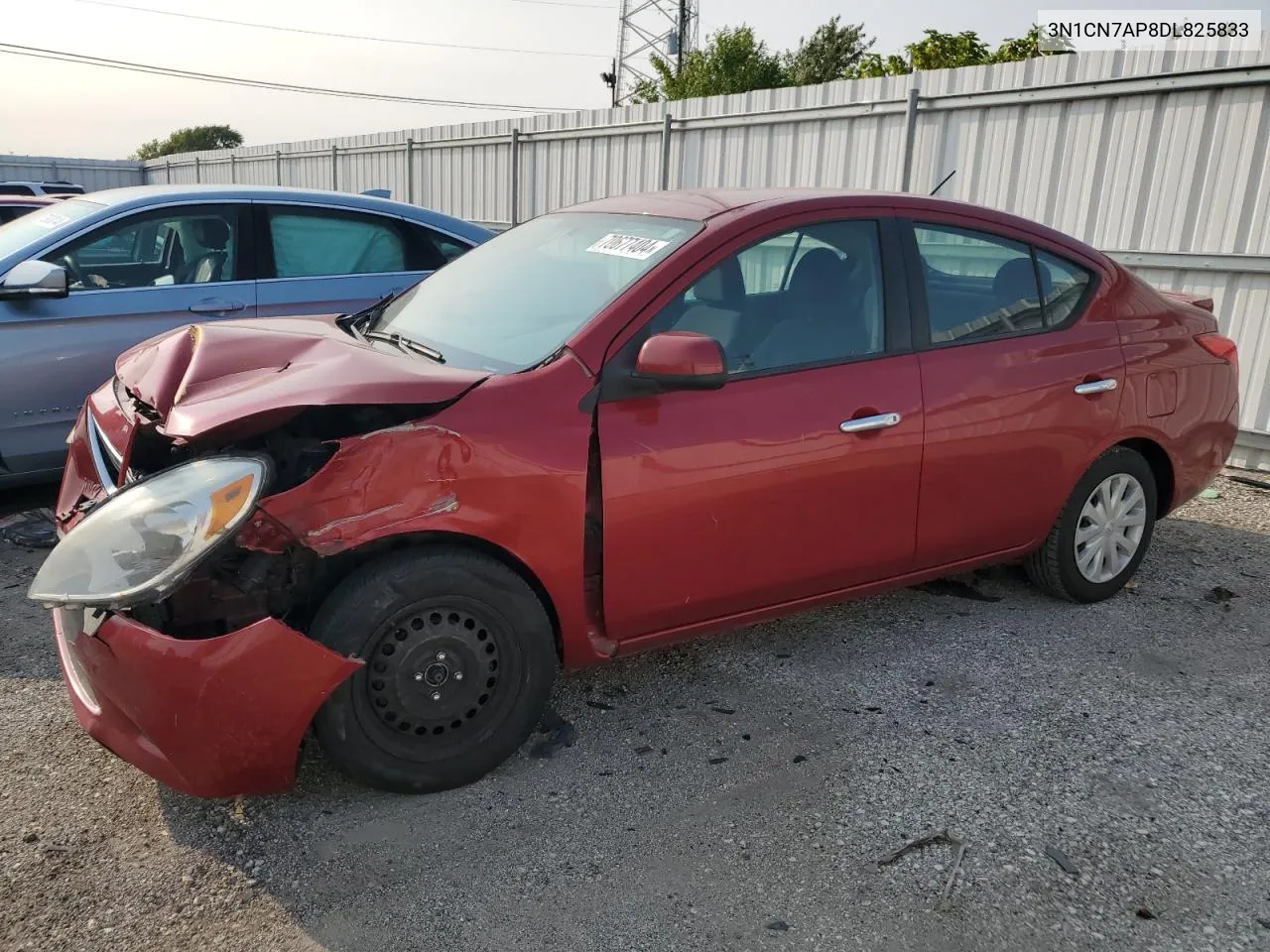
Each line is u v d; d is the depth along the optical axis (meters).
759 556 3.12
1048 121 7.43
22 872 2.42
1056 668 3.59
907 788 2.82
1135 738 3.12
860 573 3.42
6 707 3.19
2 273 4.81
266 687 2.38
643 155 11.32
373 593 2.52
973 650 3.73
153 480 2.49
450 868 2.47
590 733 3.11
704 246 3.07
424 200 15.76
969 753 3.02
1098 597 4.17
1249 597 4.31
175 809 2.68
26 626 3.79
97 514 2.46
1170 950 2.22
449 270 3.89
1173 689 3.44
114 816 2.65
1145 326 4.04
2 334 4.70
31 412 4.82
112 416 3.10
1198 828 2.66
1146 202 6.91
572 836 2.60
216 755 2.39
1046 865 2.50
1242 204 6.40
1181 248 6.77
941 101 8.10
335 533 2.45
